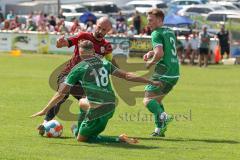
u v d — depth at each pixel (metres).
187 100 48.00
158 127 30.70
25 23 115.50
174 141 29.53
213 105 45.12
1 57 89.19
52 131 29.53
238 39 91.25
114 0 158.00
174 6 146.00
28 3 148.88
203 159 25.56
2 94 48.38
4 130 31.75
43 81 58.97
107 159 24.92
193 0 151.62
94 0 157.88
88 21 102.81
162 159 25.30
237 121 37.03
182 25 104.94
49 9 147.12
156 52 29.91
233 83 63.66
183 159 25.44
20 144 27.75
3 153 25.66
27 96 47.41
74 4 149.25
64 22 103.31
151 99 30.42
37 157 24.97
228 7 143.00
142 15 108.44
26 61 83.50
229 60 90.75
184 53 88.19
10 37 97.62
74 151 26.39
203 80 66.31
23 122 34.62
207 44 84.19
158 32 30.25
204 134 31.94
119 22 103.31
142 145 28.17
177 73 30.72
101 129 28.22
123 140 28.50
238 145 28.81
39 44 96.44
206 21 115.06
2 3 144.50
